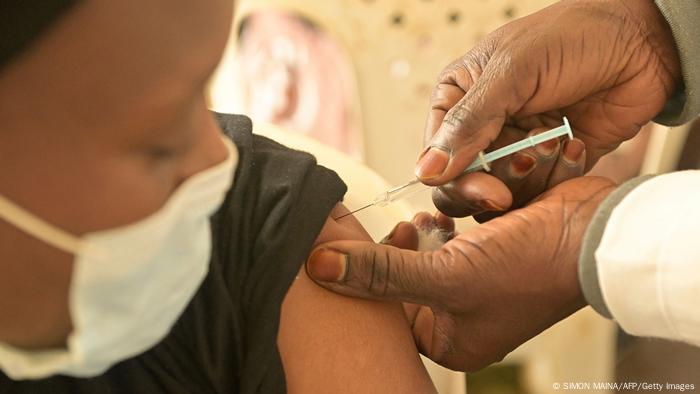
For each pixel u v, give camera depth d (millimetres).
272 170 556
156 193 433
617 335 1081
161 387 530
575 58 596
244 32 963
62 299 441
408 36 936
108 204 422
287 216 540
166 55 405
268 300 525
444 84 629
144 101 406
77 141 409
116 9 393
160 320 474
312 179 556
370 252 546
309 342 542
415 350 566
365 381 541
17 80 396
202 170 451
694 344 509
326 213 548
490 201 562
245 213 540
